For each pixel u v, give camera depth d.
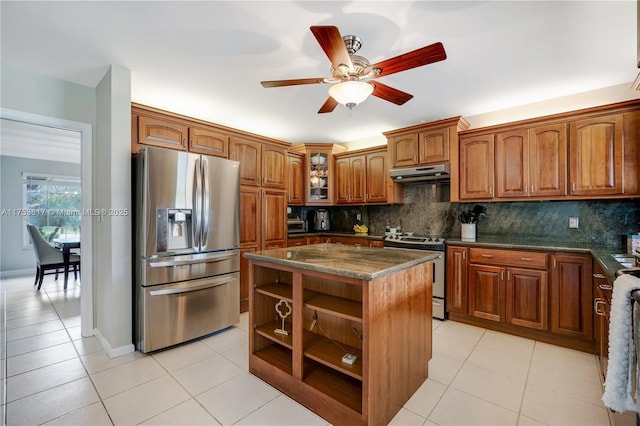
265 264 2.06
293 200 4.65
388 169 3.98
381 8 1.71
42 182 5.90
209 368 2.26
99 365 2.28
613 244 2.82
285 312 2.33
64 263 4.52
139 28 1.91
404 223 4.29
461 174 3.43
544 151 2.93
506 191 3.14
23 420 1.67
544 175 2.93
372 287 1.52
